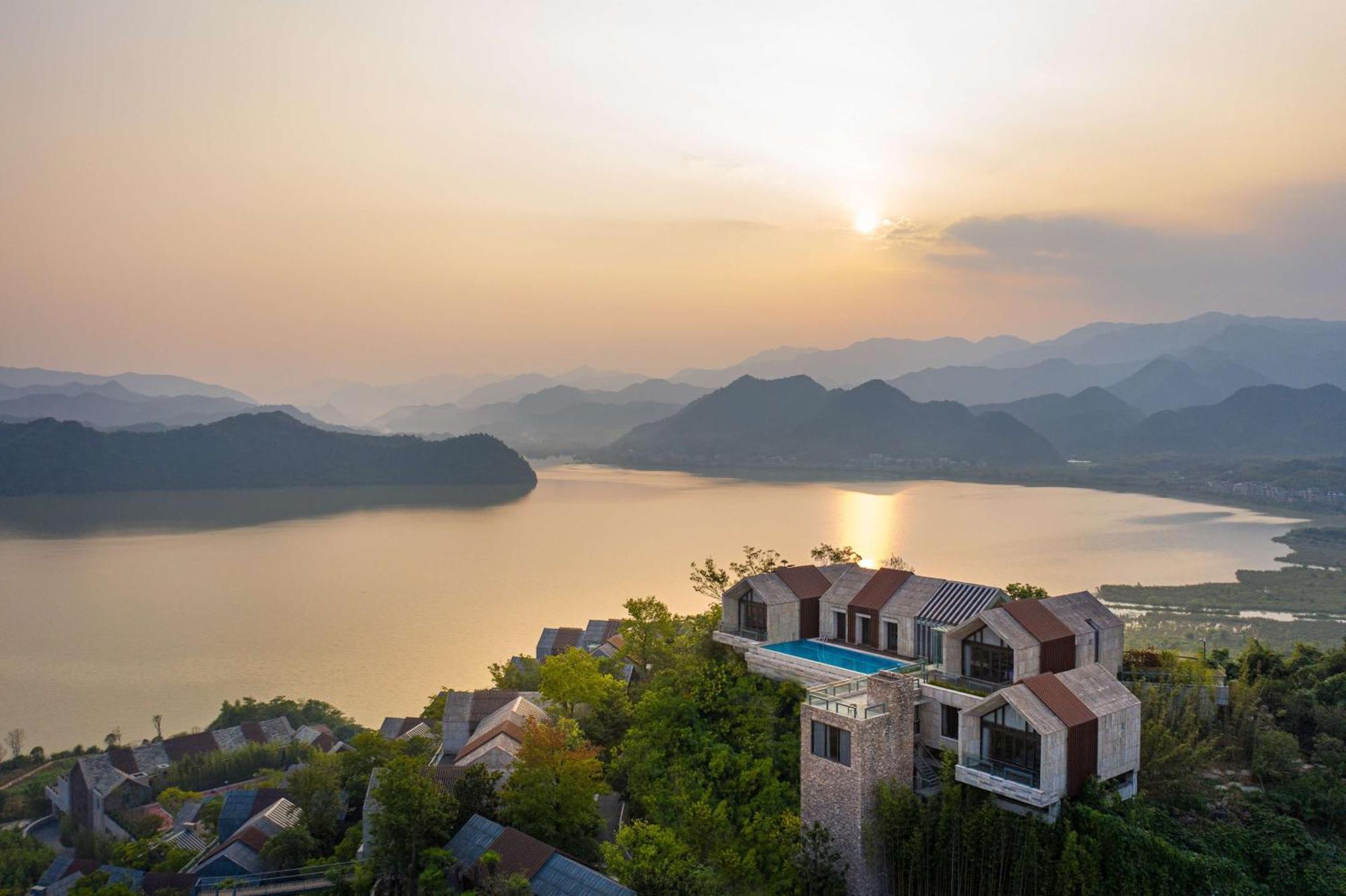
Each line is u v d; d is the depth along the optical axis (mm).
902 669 54219
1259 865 42188
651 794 56125
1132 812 43188
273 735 130625
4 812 119812
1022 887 41812
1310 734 52969
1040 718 43031
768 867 49031
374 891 54188
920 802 46469
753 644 63750
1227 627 171625
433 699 100562
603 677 73250
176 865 80750
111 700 155625
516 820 55281
